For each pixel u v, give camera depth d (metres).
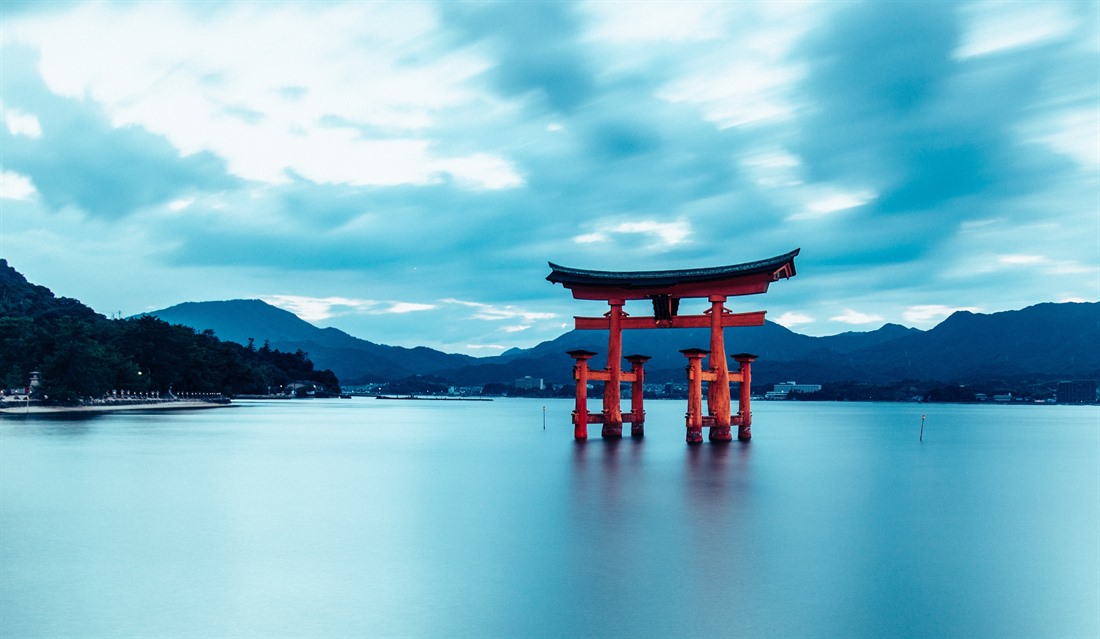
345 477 52.22
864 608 22.47
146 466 57.59
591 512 36.91
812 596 23.48
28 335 169.88
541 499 41.00
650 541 30.58
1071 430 146.38
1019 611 22.38
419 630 20.61
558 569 26.28
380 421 162.62
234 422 133.75
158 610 22.09
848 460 67.75
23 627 20.69
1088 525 35.12
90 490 44.62
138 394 193.75
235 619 21.38
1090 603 23.11
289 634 20.27
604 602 22.81
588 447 71.88
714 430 73.69
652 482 47.50
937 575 26.00
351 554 28.39
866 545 30.23
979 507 40.41
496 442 91.75
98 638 19.92
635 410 82.44
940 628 20.98
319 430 119.50
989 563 27.72
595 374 77.19
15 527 33.31
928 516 37.09
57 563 27.16
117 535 31.70
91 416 136.62
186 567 26.58
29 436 86.62
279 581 24.91
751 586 24.42
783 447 81.62
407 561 27.36
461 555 28.23
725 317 72.38
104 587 24.27
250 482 49.16
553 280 73.94
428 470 56.53
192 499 41.50
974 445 95.62
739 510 37.69
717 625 21.03
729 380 75.19
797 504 39.78
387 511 37.50
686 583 24.69
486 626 20.91
